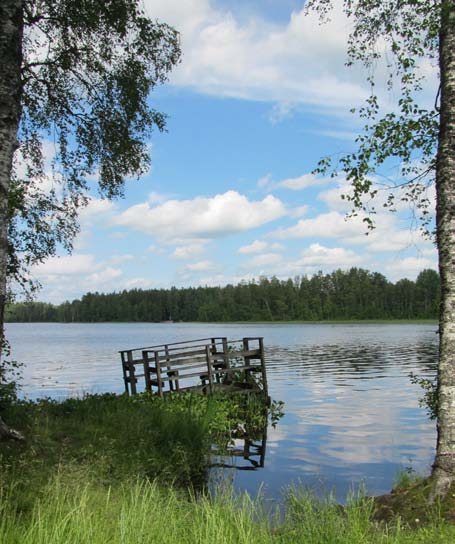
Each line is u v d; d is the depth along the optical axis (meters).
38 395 22.61
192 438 11.25
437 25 7.32
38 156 11.88
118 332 112.19
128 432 10.02
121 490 6.67
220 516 5.33
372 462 11.22
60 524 4.42
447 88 6.68
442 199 6.59
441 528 5.07
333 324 134.50
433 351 46.19
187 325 156.25
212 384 18.17
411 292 132.50
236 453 12.37
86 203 12.23
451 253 6.46
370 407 18.84
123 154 11.73
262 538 5.06
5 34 7.71
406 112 8.57
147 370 17.34
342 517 5.71
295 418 17.03
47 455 7.72
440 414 6.33
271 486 9.46
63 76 11.09
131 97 11.30
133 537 4.54
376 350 48.25
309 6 8.36
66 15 10.16
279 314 148.38
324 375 29.64
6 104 7.71
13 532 4.38
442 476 6.04
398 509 5.97
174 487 8.41
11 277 11.64
